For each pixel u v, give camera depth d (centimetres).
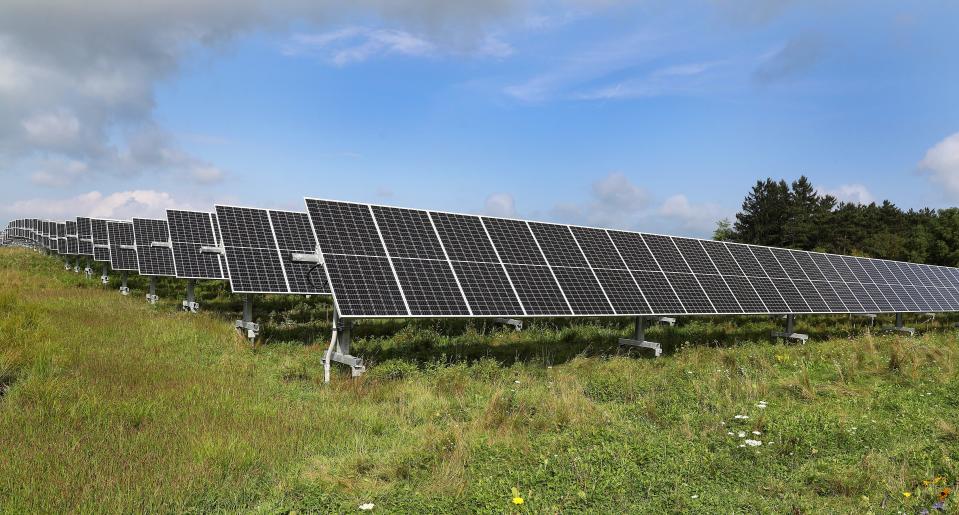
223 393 1105
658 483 739
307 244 2208
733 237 6769
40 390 991
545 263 1716
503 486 720
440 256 1547
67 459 744
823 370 1605
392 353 1606
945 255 4875
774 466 825
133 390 1072
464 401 1159
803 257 2667
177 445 823
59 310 1978
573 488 712
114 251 3019
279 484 725
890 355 1664
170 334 1680
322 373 1373
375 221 1548
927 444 911
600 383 1312
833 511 676
